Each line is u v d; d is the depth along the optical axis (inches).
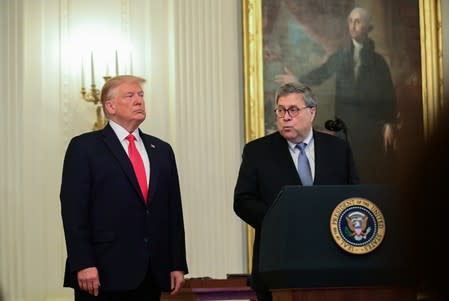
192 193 286.8
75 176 159.5
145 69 286.4
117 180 160.2
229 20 297.0
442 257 21.2
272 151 150.3
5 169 271.1
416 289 22.3
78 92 279.0
